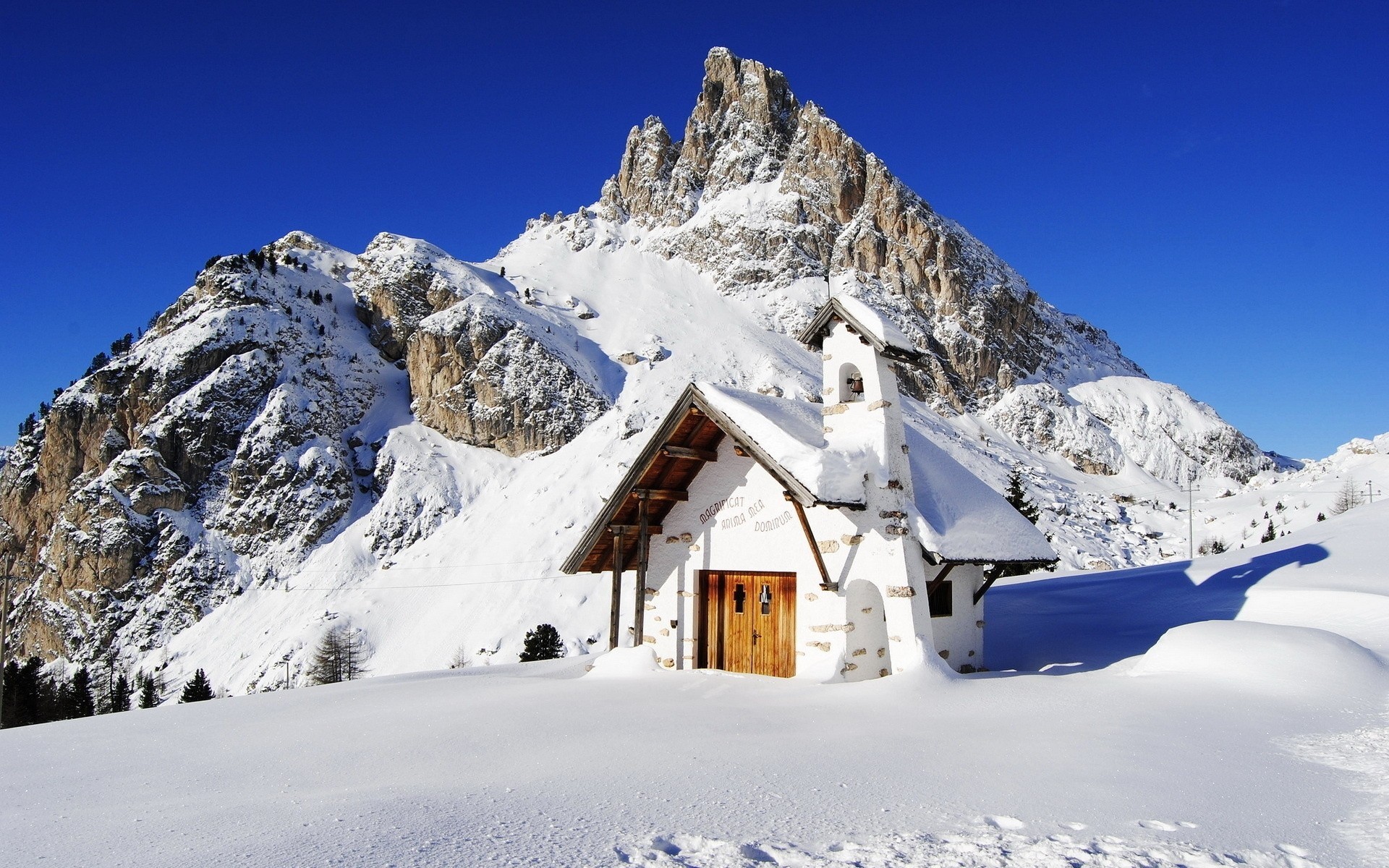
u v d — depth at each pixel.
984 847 7.14
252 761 11.83
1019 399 193.00
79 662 102.88
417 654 83.56
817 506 18.70
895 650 18.59
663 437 20.91
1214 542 103.12
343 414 138.12
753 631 21.30
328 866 6.45
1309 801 9.09
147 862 6.79
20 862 7.03
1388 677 16.95
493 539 105.06
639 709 14.83
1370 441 133.75
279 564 110.56
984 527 21.30
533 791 9.14
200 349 132.88
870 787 9.27
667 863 6.61
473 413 136.88
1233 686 15.81
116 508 113.12
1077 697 15.23
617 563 22.30
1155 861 6.88
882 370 20.39
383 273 166.38
